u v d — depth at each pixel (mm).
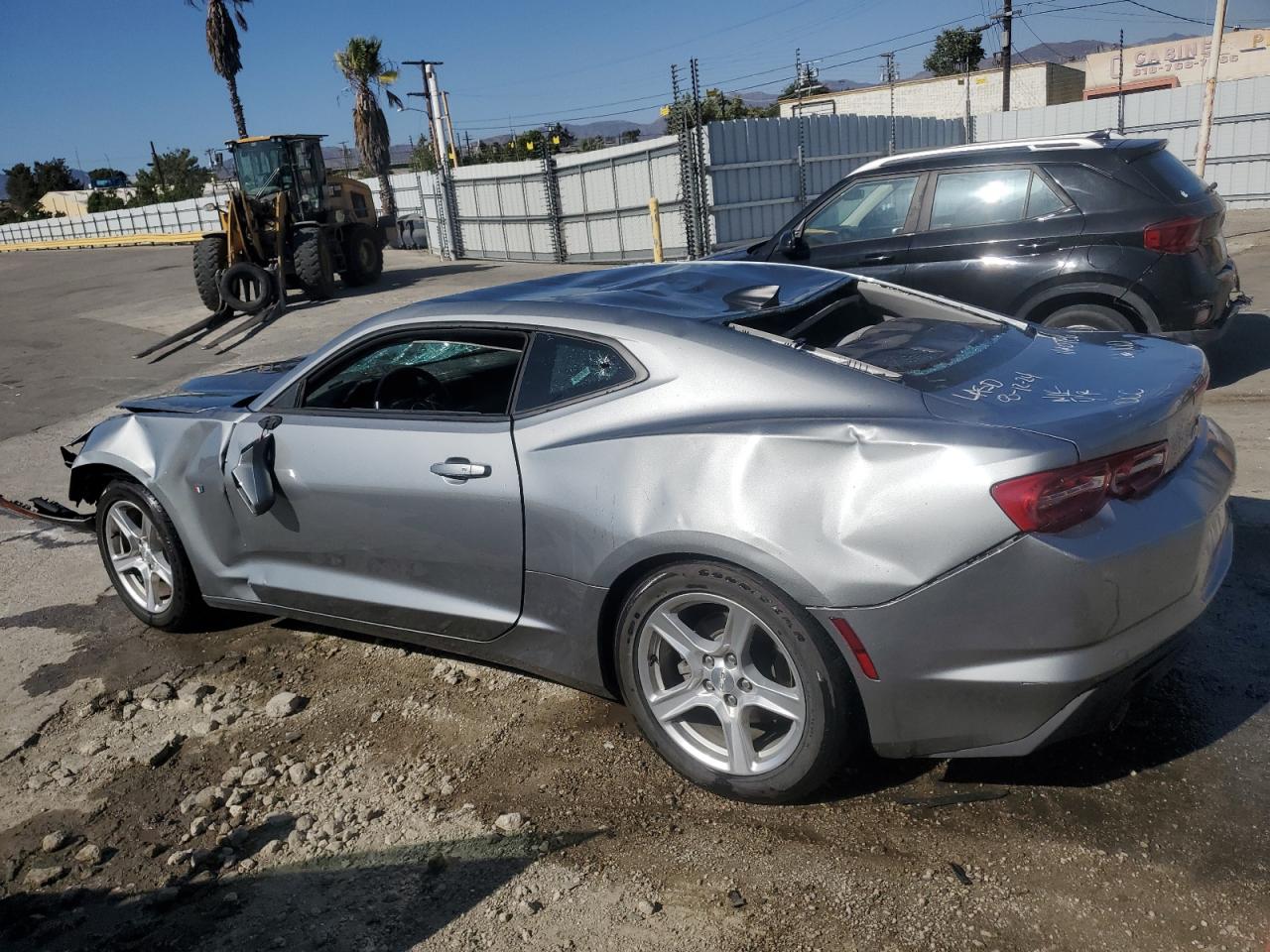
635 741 3221
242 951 2473
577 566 2924
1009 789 2785
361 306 16312
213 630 4395
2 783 3346
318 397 3697
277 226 16766
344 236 18578
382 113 38906
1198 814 2613
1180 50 42625
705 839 2713
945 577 2393
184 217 41031
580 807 2908
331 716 3568
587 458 2879
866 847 2611
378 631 3643
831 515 2482
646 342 2916
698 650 2795
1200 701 3129
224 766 3322
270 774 3234
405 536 3346
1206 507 2623
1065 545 2336
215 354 13352
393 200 32812
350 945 2457
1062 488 2340
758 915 2416
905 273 6762
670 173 18656
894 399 2611
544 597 3072
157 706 3760
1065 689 2389
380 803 3025
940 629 2426
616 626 2938
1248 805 2631
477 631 3305
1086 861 2482
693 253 18234
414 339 3426
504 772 3123
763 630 2646
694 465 2682
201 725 3562
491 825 2867
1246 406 6301
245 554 3906
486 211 23891
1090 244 6121
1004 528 2336
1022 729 2463
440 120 26578
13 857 2947
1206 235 6145
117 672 4074
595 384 2982
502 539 3100
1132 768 2834
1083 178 6191
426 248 29234
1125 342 3197
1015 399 2609
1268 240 14000
